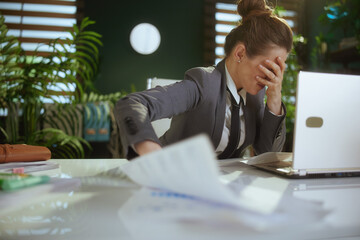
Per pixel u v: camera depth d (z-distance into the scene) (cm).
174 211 33
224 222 30
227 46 104
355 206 41
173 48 421
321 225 32
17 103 202
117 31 406
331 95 64
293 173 65
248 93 107
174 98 86
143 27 410
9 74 185
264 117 102
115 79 406
